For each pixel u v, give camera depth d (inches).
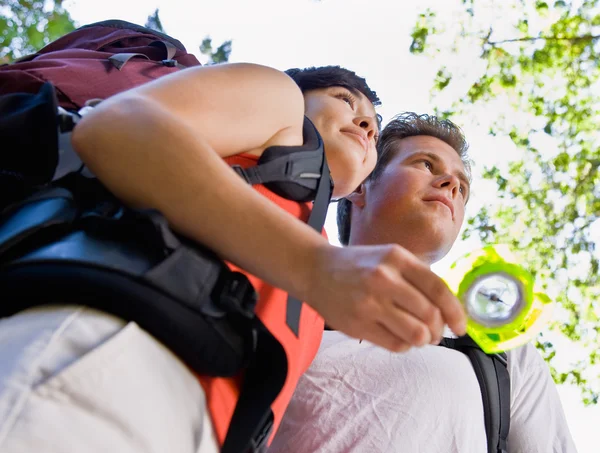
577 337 173.9
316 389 73.1
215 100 41.8
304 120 52.2
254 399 39.3
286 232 34.6
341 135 62.2
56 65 49.5
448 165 85.7
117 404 31.5
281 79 47.7
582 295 176.4
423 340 31.0
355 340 78.2
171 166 34.8
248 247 34.6
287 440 71.0
